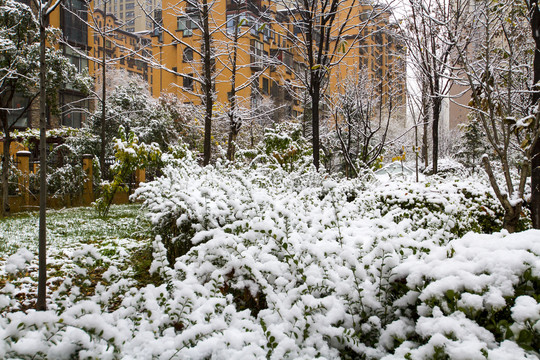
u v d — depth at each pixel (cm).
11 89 1228
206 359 197
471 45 800
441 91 830
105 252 566
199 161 1155
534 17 424
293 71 904
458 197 507
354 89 1152
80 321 179
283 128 1161
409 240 249
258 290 264
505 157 403
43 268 244
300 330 215
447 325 180
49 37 1295
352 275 247
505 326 179
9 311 229
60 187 1337
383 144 1038
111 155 2075
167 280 262
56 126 2323
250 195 371
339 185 743
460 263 205
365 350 213
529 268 190
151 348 192
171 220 461
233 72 1074
